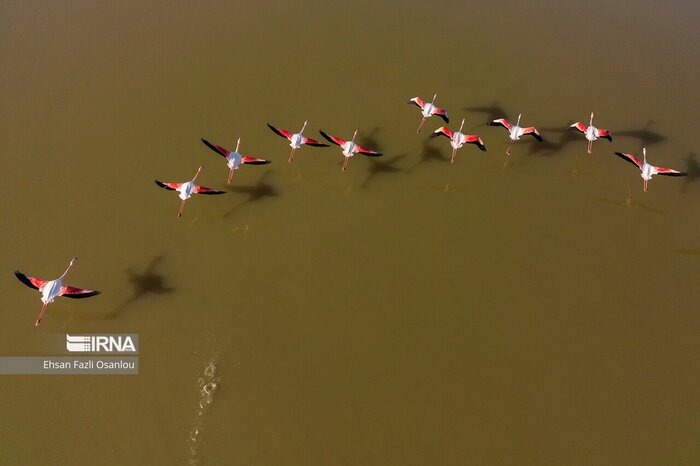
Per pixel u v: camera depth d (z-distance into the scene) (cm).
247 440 1973
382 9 3641
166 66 3164
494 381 2183
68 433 1955
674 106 3152
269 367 2161
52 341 2175
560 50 3438
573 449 2028
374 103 3108
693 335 2356
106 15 3391
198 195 2612
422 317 2350
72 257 2380
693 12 3712
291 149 2848
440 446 2008
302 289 2391
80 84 3012
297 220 2617
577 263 2558
